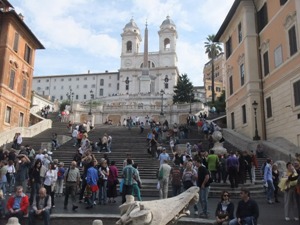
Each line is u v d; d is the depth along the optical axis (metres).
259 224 9.62
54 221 10.30
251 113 26.42
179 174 12.67
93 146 24.75
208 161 16.02
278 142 22.91
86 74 114.06
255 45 27.67
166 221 3.85
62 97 114.69
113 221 10.29
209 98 91.06
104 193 13.20
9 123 30.98
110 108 58.75
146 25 108.62
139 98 79.25
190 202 4.33
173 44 113.38
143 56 111.88
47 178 12.12
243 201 8.23
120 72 109.88
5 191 13.73
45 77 117.12
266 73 26.19
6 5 31.00
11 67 31.36
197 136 30.70
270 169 13.82
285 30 22.81
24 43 34.53
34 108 48.12
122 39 115.69
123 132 33.09
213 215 10.98
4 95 29.84
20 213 9.81
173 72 109.50
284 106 22.81
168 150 24.55
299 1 20.70
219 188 15.40
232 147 26.19
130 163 12.37
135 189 12.05
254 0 28.25
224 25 33.72
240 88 29.52
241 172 15.97
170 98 78.06
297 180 9.61
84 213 11.09
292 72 21.62
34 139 28.53
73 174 12.12
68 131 32.69
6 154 16.83
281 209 12.23
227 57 34.56
